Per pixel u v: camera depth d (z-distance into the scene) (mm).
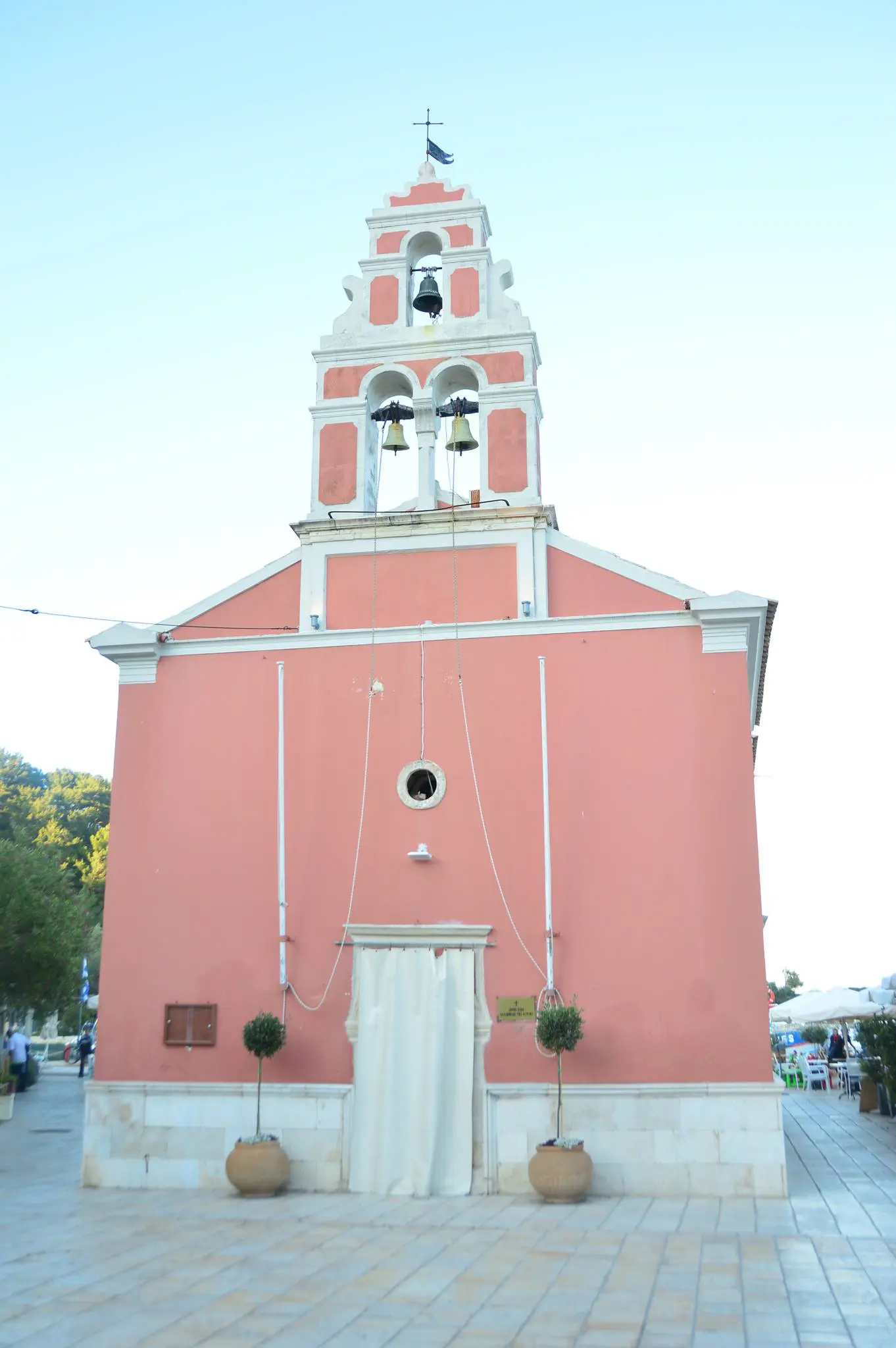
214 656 17625
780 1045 40031
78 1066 44500
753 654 17547
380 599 17500
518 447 17688
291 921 16406
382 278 18938
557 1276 10477
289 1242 12070
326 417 18391
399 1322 9109
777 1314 9156
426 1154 15055
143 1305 9672
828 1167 16859
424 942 15930
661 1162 14750
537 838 16078
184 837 16969
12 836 56344
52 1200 14773
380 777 16719
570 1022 14633
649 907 15570
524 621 16781
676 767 15977
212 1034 16156
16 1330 8984
